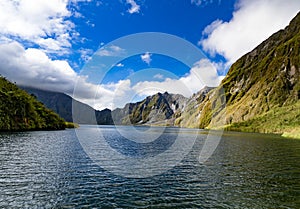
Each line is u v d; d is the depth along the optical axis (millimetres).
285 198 20062
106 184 23328
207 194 20922
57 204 18125
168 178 26000
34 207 17484
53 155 39594
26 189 21453
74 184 23203
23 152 42906
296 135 97438
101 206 17906
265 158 40375
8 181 23781
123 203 18578
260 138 91562
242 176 27359
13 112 116688
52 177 25594
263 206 18281
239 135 110250
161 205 18297
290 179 26156
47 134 93125
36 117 132125
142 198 19719
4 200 18703
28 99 139750
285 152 48750
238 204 18641
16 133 93750
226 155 43406
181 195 20578
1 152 42375
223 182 24734
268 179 26094
